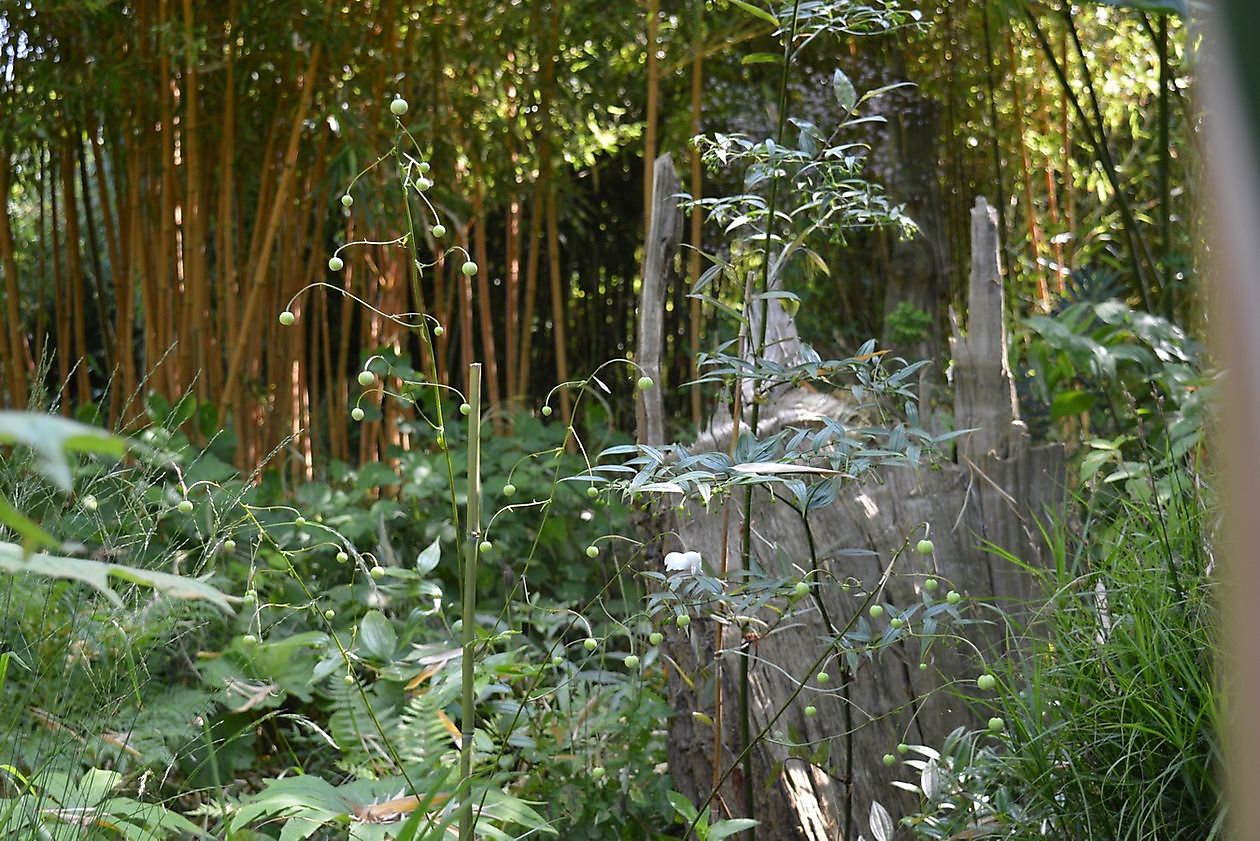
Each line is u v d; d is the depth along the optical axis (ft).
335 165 12.14
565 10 13.80
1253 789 0.75
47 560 2.32
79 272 14.06
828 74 14.56
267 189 13.20
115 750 5.56
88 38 11.94
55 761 4.88
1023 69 16.34
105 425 13.23
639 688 6.50
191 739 6.24
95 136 13.01
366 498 11.44
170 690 6.74
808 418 6.82
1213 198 0.85
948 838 4.66
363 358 10.69
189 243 12.55
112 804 4.85
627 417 17.43
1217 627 4.69
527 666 5.32
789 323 7.47
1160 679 4.72
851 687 6.13
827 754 5.04
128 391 13.32
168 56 12.15
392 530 10.36
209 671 6.67
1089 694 5.04
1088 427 10.46
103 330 15.80
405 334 15.71
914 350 13.03
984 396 6.90
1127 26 15.39
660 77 13.75
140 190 12.73
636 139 17.72
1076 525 6.75
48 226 18.42
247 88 12.96
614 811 6.18
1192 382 8.10
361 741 6.41
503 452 11.58
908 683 6.14
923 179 14.55
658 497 5.13
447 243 15.60
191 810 6.68
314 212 15.76
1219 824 4.20
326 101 12.77
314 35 12.09
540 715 6.68
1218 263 0.84
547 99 14.53
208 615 6.88
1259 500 0.76
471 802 4.23
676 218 7.02
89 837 4.52
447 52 14.08
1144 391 10.05
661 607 4.76
